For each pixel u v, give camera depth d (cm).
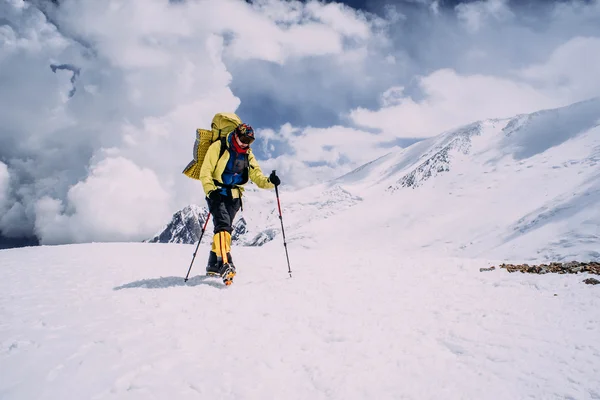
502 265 711
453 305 473
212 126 633
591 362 312
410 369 309
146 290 536
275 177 650
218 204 608
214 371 295
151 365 295
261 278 639
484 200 15562
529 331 382
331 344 358
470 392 272
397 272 675
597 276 580
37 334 344
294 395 270
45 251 973
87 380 268
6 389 251
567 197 9769
